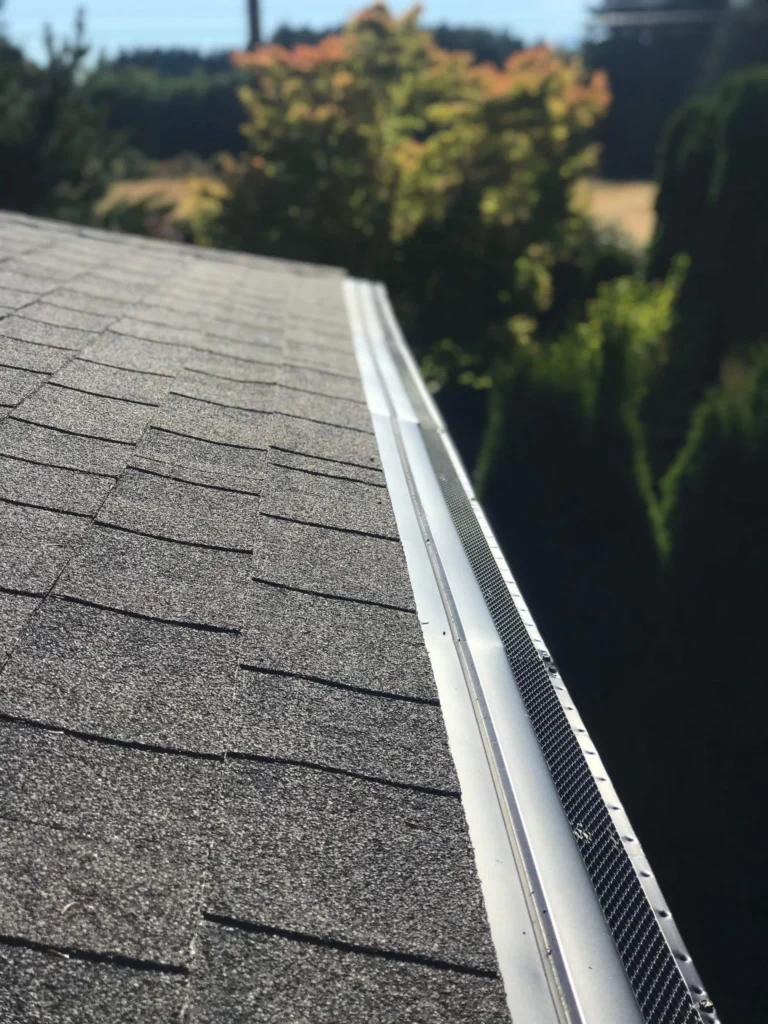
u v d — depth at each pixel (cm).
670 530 668
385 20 1898
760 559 629
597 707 633
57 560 203
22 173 1593
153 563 211
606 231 2373
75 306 404
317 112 1697
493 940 136
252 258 705
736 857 596
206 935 128
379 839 150
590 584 642
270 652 191
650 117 4512
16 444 249
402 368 433
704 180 1426
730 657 635
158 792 150
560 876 149
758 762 617
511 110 1750
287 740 167
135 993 119
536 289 1798
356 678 189
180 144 3653
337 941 131
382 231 1736
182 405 309
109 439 267
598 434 643
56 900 128
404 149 1791
